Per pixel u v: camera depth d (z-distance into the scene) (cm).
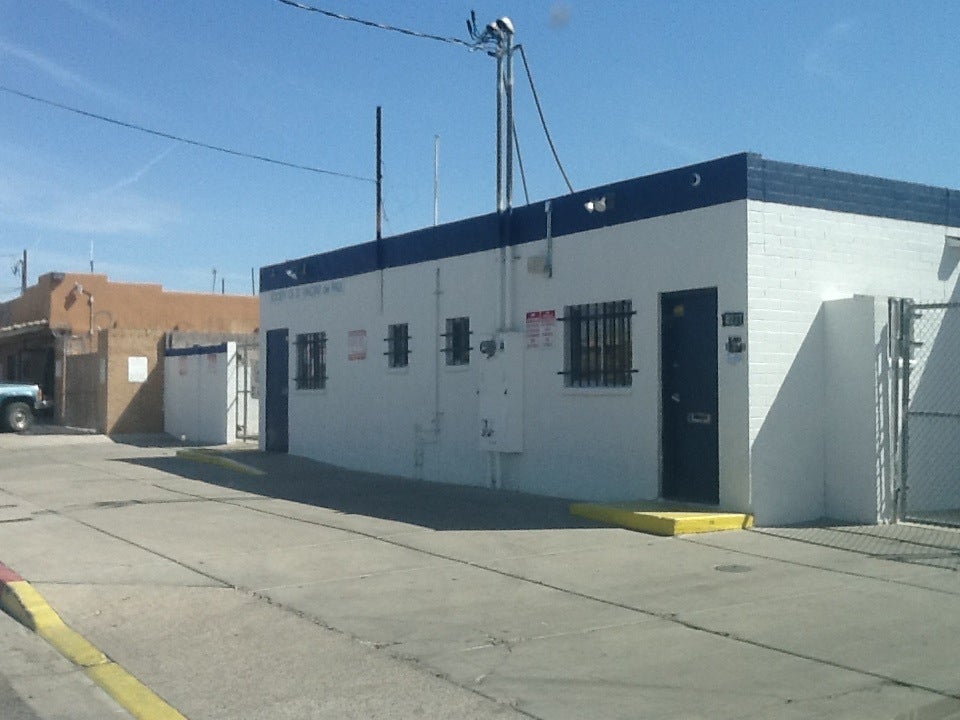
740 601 826
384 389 1802
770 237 1173
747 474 1156
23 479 1750
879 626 747
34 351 3938
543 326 1445
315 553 1041
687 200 1227
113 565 991
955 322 1320
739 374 1164
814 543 1068
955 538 1094
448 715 580
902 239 1288
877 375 1174
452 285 1633
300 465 1939
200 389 2820
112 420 2978
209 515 1304
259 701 613
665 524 1121
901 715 565
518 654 690
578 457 1384
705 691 609
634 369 1296
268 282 2227
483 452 1563
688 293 1245
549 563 981
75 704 631
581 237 1383
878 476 1174
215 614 813
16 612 849
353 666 673
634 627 751
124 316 3756
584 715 574
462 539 1111
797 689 610
